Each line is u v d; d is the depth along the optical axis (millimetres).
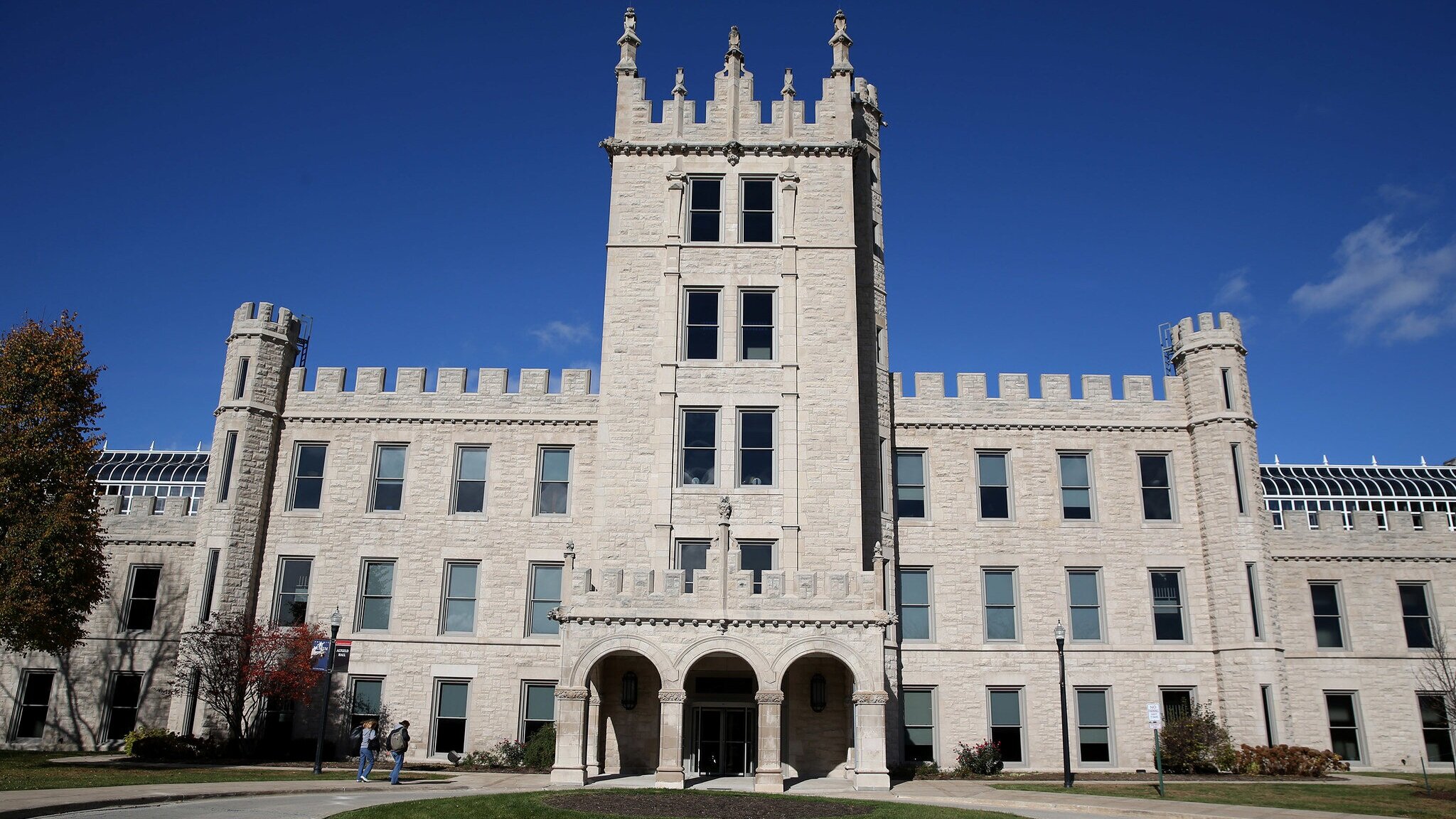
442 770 33188
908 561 37375
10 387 29781
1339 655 38156
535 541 37062
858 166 39594
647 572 28562
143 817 18875
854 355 34625
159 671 37844
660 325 34938
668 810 20781
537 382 38688
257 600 36531
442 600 36625
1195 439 38344
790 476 33406
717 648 27844
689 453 34031
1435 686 37719
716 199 36562
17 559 28141
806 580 28547
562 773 27047
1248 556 36344
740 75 37719
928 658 36469
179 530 39312
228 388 37781
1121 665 36531
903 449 38594
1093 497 38250
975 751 35312
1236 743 34969
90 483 30938
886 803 22938
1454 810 23781
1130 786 29281
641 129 36906
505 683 35812
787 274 35375
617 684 32562
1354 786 29453
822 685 32062
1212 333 38594
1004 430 38781
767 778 26969
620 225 35969
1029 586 37281
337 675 35906
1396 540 39344
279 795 23672
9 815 17906
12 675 38094
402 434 38281
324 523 37344
